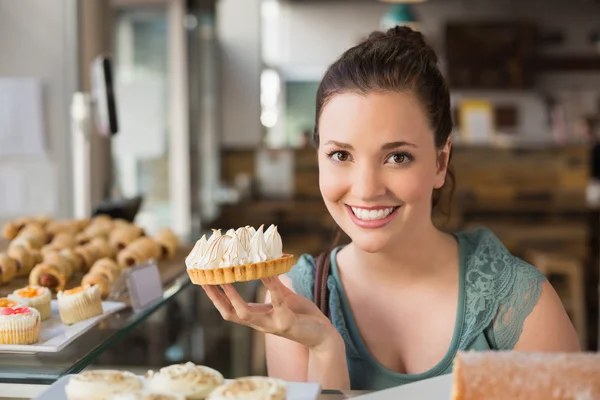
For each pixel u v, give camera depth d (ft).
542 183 19.40
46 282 5.22
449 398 2.80
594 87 29.14
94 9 12.37
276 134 29.22
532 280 3.96
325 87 3.67
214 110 22.24
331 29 28.94
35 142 11.66
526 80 28.43
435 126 3.63
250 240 3.35
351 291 4.10
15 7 11.60
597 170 22.07
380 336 4.03
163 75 15.85
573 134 28.81
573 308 14.92
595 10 28.45
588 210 18.95
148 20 15.75
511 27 28.27
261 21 23.97
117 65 14.51
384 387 3.95
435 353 3.94
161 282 5.27
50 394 2.92
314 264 4.32
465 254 4.05
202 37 19.53
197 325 9.32
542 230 18.94
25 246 6.33
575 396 2.51
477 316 3.89
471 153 19.40
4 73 11.66
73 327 4.21
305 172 21.01
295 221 20.13
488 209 19.30
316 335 3.49
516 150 19.34
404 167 3.53
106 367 9.58
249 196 20.83
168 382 2.87
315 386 2.93
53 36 11.63
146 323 9.22
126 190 15.34
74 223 7.25
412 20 17.71
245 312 3.33
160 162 16.02
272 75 28.99
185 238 9.51
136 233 6.73
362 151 3.51
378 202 3.52
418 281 3.98
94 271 5.26
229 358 10.07
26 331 3.81
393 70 3.52
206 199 19.60
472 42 28.35
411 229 3.63
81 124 8.28
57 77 11.68
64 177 11.75
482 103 23.81
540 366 2.55
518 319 3.91
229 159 21.38
